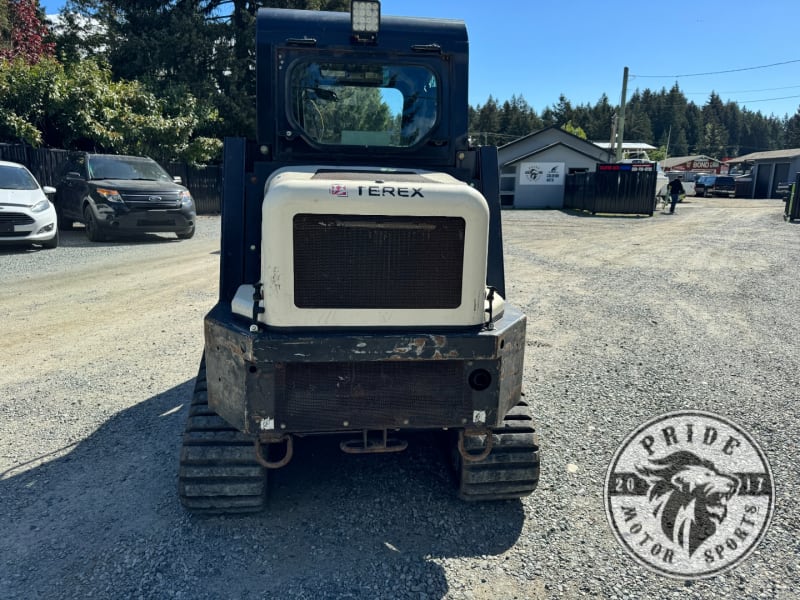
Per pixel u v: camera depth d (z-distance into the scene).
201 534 3.17
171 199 14.28
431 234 2.84
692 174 66.69
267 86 3.71
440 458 4.04
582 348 6.50
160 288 9.12
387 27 3.80
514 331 3.11
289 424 2.89
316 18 3.79
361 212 2.76
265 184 3.44
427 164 3.89
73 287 9.12
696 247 15.45
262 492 3.19
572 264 12.51
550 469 3.91
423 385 2.95
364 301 2.85
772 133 168.12
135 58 27.27
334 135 3.83
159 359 5.86
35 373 5.46
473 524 3.32
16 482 3.64
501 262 3.72
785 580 2.91
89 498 3.48
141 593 2.73
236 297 3.14
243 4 29.20
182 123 22.31
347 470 3.87
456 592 2.79
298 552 3.05
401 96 3.85
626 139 129.12
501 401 3.04
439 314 2.91
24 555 2.97
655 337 6.97
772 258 13.41
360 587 2.81
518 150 35.56
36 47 24.69
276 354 2.77
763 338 6.97
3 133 17.61
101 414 4.60
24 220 12.09
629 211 27.17
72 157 15.66
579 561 3.03
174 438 4.22
